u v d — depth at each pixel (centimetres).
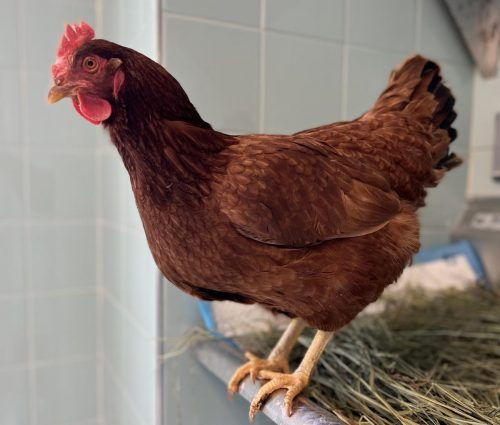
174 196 55
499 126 116
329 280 59
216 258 56
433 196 120
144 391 89
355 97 101
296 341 80
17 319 114
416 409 61
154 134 54
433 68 82
